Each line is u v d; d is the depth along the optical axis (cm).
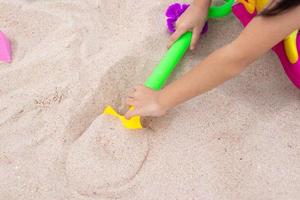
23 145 116
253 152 117
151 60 132
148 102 116
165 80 126
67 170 112
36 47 134
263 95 126
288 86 128
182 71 131
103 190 110
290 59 120
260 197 110
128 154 114
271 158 116
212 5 144
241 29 138
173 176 113
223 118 122
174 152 116
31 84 126
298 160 116
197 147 117
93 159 113
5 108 122
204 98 125
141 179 112
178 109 123
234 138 119
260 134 119
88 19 139
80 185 111
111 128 117
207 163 114
